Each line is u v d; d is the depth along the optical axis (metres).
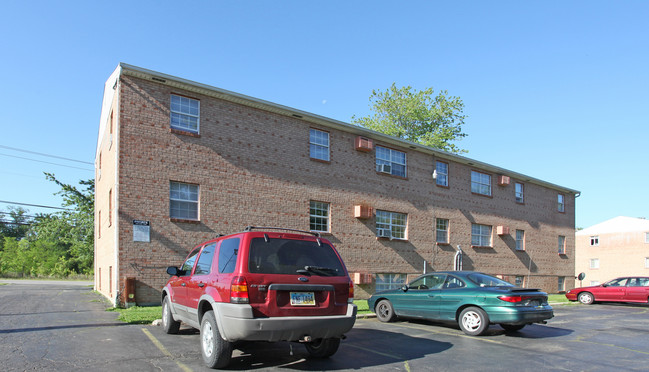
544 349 8.34
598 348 8.57
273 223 16.73
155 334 8.71
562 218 31.98
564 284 31.23
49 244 54.78
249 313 5.79
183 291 7.90
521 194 28.77
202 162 15.20
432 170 23.27
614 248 49.47
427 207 22.66
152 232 13.79
